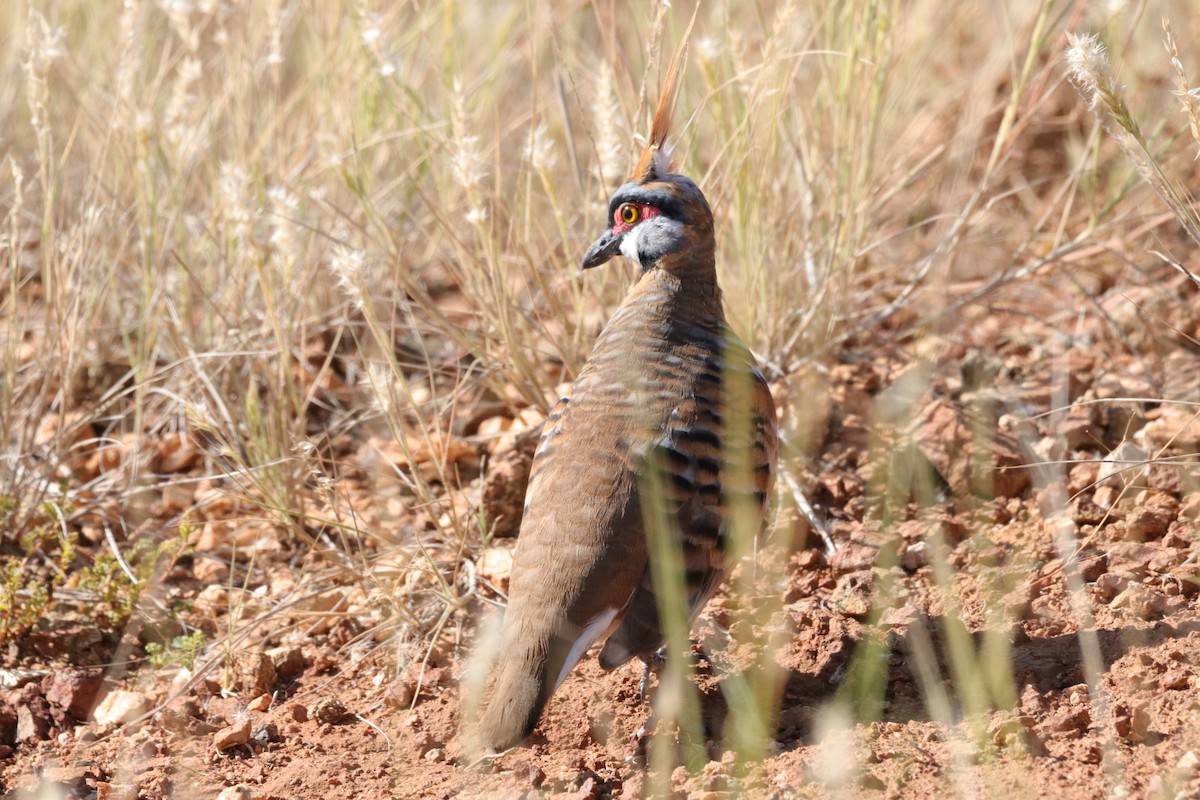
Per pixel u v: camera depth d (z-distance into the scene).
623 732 9.72
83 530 13.38
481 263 13.78
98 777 9.88
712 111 13.84
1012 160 17.39
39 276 17.02
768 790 8.71
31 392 14.55
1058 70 17.03
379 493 13.54
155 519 13.68
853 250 14.27
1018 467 11.29
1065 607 10.38
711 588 9.49
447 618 11.41
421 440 14.22
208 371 14.38
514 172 16.64
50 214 13.55
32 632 11.66
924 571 11.23
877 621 10.66
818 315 13.97
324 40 16.08
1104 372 13.88
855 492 12.52
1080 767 8.42
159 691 11.02
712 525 9.46
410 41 16.67
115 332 15.64
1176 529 11.06
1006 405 13.29
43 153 13.57
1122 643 9.73
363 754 9.87
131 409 14.40
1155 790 7.95
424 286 16.50
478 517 12.59
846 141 14.20
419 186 15.60
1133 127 9.74
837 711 9.34
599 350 10.65
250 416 13.30
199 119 16.12
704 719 9.77
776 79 13.91
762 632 10.73
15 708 10.77
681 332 10.58
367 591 11.94
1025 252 15.98
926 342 14.45
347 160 15.60
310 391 13.88
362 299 12.02
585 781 9.02
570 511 9.27
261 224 13.78
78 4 18.03
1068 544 11.18
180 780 9.71
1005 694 9.22
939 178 16.77
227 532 13.38
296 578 12.49
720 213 13.77
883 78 14.23
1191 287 14.87
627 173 13.38
